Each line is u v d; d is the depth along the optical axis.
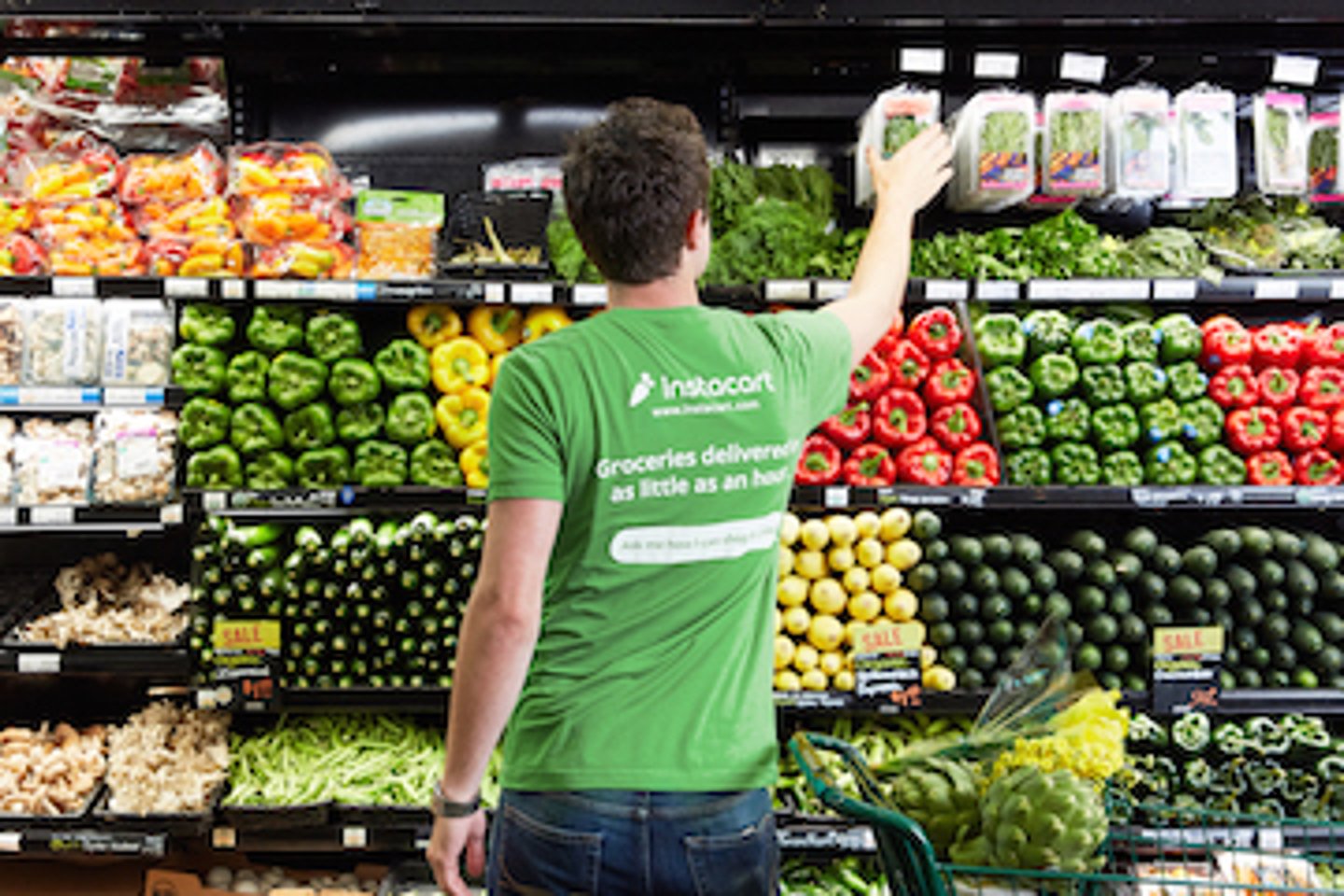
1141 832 3.22
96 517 3.12
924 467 3.22
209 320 3.16
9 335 3.17
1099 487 3.19
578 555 1.61
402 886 3.34
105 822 3.15
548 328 3.26
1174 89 3.70
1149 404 3.30
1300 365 3.42
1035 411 3.28
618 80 3.70
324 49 3.42
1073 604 3.28
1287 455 3.38
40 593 3.48
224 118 3.65
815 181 3.54
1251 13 3.15
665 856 1.60
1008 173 3.27
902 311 3.51
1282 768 3.31
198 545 3.21
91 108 3.59
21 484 3.19
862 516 3.27
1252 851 2.06
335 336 3.15
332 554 3.11
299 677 3.21
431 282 3.08
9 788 3.23
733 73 3.62
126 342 3.17
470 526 3.11
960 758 2.18
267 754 3.37
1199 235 3.52
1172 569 3.23
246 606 3.12
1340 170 3.40
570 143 1.64
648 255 1.60
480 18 3.12
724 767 1.63
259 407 3.15
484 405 3.24
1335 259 3.46
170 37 3.41
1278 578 3.26
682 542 1.61
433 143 3.71
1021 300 3.21
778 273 3.24
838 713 3.43
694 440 1.60
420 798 3.27
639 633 1.62
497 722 1.57
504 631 1.51
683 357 1.61
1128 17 3.14
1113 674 3.27
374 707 3.20
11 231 3.22
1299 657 3.36
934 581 3.23
